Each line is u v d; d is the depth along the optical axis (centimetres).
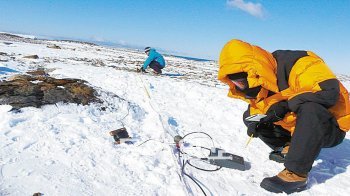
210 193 283
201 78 1417
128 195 259
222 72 310
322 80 295
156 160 325
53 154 307
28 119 381
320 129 295
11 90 455
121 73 929
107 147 342
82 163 298
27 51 1733
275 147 385
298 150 297
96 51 2934
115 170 296
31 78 539
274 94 325
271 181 306
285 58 316
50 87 477
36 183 254
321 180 341
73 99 461
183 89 802
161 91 731
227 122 547
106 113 457
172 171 309
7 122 360
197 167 329
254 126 377
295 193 307
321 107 295
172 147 365
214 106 652
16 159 287
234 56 301
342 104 318
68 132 362
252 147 423
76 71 845
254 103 347
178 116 536
